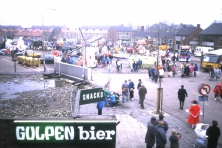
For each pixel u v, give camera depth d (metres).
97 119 6.99
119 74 31.55
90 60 36.28
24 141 6.76
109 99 17.83
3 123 6.84
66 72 15.66
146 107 17.83
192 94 21.95
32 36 111.75
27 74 16.61
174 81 28.00
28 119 6.91
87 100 9.84
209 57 36.22
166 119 15.31
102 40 72.62
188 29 77.00
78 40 80.56
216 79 29.00
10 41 65.38
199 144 10.98
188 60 49.44
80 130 6.83
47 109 8.42
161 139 8.88
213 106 18.59
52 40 98.56
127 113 16.27
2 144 6.84
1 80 14.41
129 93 21.27
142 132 13.02
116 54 52.53
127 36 110.81
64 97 10.30
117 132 12.94
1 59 44.44
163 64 37.75
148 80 27.97
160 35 82.25
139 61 34.41
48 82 13.95
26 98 9.99
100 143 6.93
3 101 9.52
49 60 40.72
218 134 10.00
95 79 27.38
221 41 64.62
